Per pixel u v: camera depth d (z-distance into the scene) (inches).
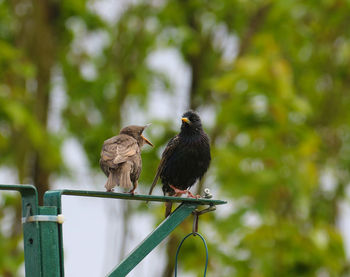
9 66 591.2
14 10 661.9
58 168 636.1
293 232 617.0
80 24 681.0
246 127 608.1
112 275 236.8
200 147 390.0
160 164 393.1
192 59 698.2
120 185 289.1
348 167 722.2
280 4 654.5
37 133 570.3
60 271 219.8
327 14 703.7
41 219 219.0
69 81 667.4
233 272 607.8
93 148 649.6
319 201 718.5
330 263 613.9
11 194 607.2
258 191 609.6
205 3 687.1
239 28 698.8
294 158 611.5
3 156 631.2
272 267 609.3
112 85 652.7
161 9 675.4
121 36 680.4
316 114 738.2
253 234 609.9
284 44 720.3
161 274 617.9
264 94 598.5
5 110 556.4
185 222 589.6
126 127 349.1
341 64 727.7
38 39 652.7
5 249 543.2
